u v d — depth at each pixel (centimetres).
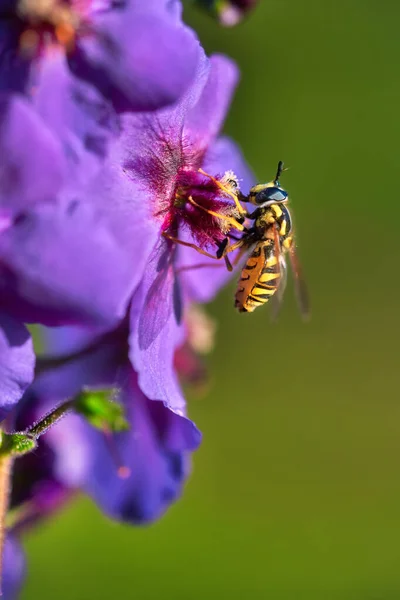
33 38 23
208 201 25
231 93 25
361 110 39
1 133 22
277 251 26
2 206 22
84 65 23
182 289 25
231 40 37
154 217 24
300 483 39
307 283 41
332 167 39
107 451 26
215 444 38
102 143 23
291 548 37
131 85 23
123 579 35
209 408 39
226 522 37
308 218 40
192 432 24
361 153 39
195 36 23
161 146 24
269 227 26
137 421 26
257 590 36
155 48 23
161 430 25
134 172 24
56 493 27
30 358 23
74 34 23
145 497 26
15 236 22
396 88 39
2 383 23
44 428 24
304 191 40
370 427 40
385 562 37
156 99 23
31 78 23
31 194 22
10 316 23
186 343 27
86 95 23
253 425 39
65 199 22
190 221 25
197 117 25
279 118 39
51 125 23
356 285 41
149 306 24
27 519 27
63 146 23
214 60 25
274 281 26
